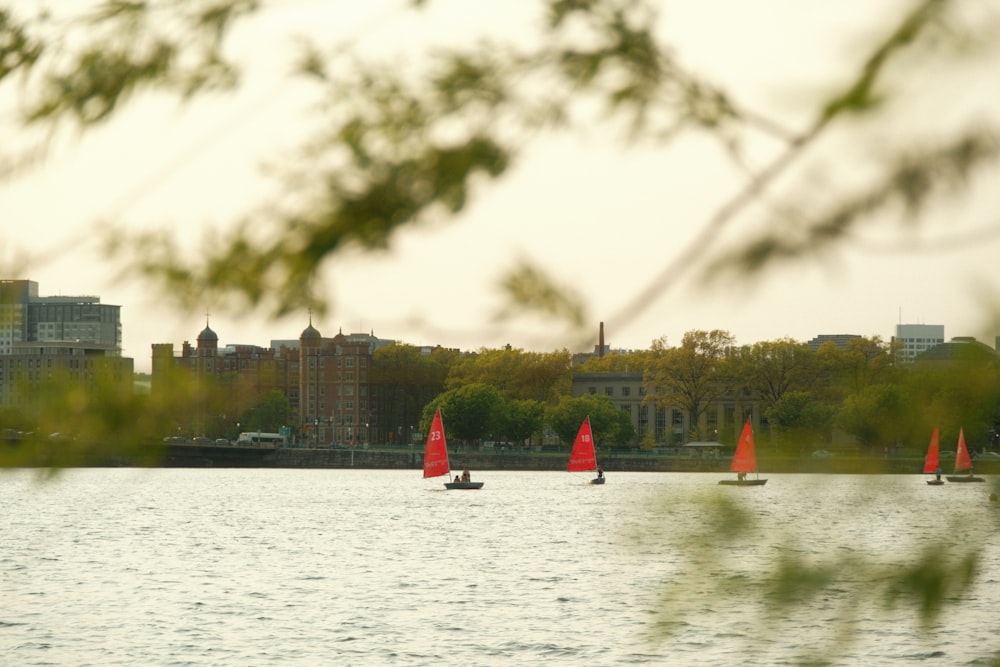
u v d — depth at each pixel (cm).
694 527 550
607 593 8188
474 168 563
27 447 558
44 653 6200
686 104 529
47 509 17650
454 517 16350
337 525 15088
